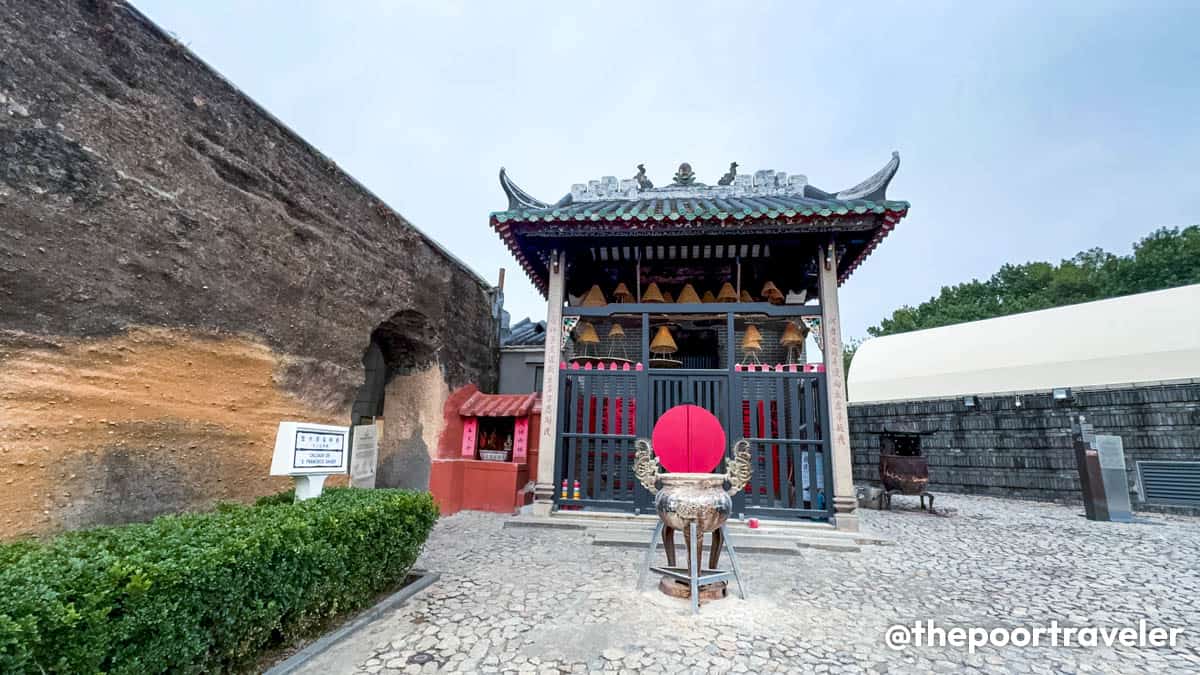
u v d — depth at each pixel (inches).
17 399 122.5
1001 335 481.1
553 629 128.3
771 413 257.3
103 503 139.9
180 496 160.9
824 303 256.1
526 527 245.0
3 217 120.3
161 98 159.3
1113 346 394.6
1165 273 956.6
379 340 301.9
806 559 203.0
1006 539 244.4
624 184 333.1
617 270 332.2
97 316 139.6
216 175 176.2
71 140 135.0
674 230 257.3
